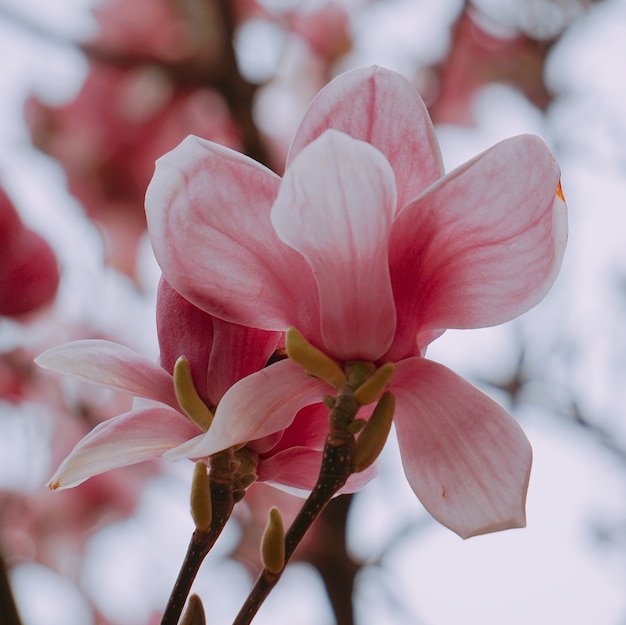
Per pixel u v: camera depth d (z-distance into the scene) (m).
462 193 0.87
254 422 0.87
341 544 1.62
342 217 0.86
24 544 2.26
